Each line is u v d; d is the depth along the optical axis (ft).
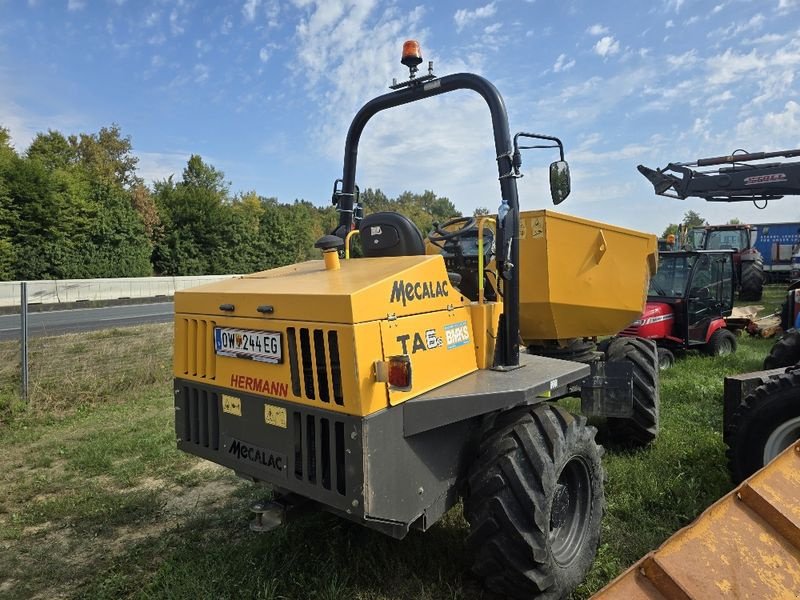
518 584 8.81
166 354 27.07
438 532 11.34
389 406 7.80
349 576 9.87
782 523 6.28
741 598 5.36
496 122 9.86
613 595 5.08
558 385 9.47
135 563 10.95
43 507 13.35
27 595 10.09
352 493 7.54
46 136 142.72
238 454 9.18
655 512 12.28
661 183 35.81
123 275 96.78
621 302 15.65
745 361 27.94
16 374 22.88
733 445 12.58
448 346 9.09
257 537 11.60
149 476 15.34
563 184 10.72
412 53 10.62
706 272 29.50
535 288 14.32
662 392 21.79
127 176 166.20
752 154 32.19
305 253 151.12
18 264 82.48
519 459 8.79
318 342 7.87
